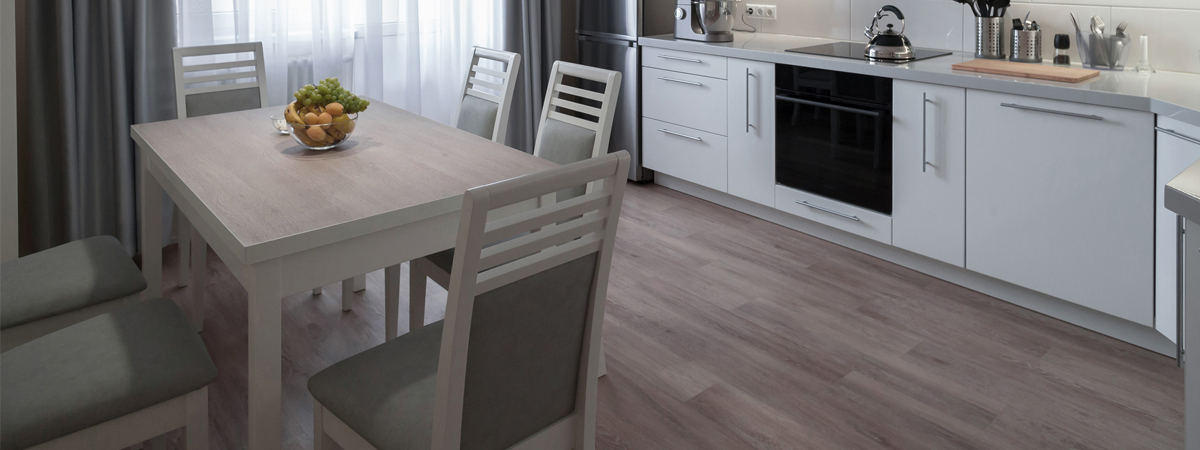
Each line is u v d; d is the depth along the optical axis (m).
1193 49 2.65
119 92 3.28
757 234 3.65
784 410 2.23
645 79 4.20
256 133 2.46
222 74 3.11
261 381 1.63
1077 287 2.61
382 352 1.61
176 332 1.71
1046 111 2.55
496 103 2.92
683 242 3.55
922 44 3.50
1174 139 2.21
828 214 3.42
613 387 2.36
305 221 1.65
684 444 2.08
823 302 2.92
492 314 1.30
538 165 2.12
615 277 3.17
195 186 1.90
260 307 1.59
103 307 1.97
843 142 3.26
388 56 4.16
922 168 2.99
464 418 1.34
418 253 1.82
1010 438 2.07
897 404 2.25
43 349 1.62
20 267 2.01
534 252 1.33
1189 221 1.21
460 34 4.34
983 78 2.71
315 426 1.61
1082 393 2.27
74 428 1.45
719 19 3.81
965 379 2.37
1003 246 2.79
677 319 2.79
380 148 2.29
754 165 3.69
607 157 1.38
